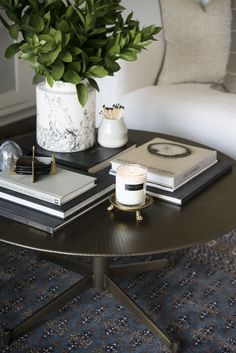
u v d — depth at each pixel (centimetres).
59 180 136
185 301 169
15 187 132
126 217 131
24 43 148
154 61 250
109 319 160
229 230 128
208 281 179
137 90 239
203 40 250
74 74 144
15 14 153
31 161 139
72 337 153
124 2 300
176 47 250
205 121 215
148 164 147
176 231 126
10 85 310
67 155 158
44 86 158
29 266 183
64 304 156
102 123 165
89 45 152
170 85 248
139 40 153
